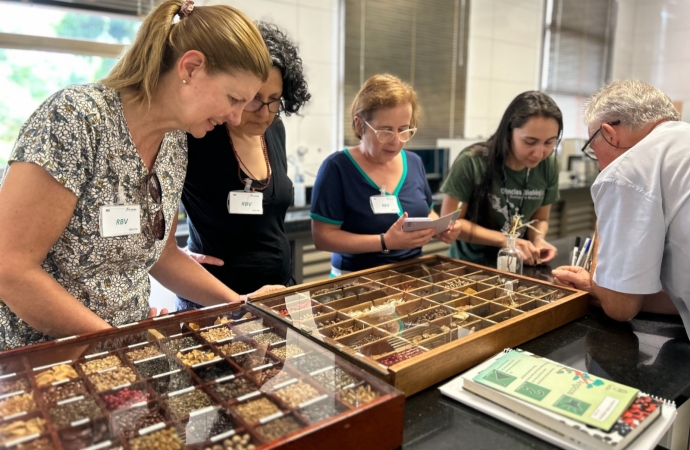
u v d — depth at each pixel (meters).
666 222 1.29
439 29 4.34
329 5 3.64
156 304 2.52
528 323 1.27
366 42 3.86
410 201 2.04
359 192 1.96
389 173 2.02
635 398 0.93
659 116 1.35
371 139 1.89
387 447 0.84
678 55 5.74
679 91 5.76
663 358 1.21
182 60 1.05
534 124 2.03
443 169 4.35
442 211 2.34
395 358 1.06
